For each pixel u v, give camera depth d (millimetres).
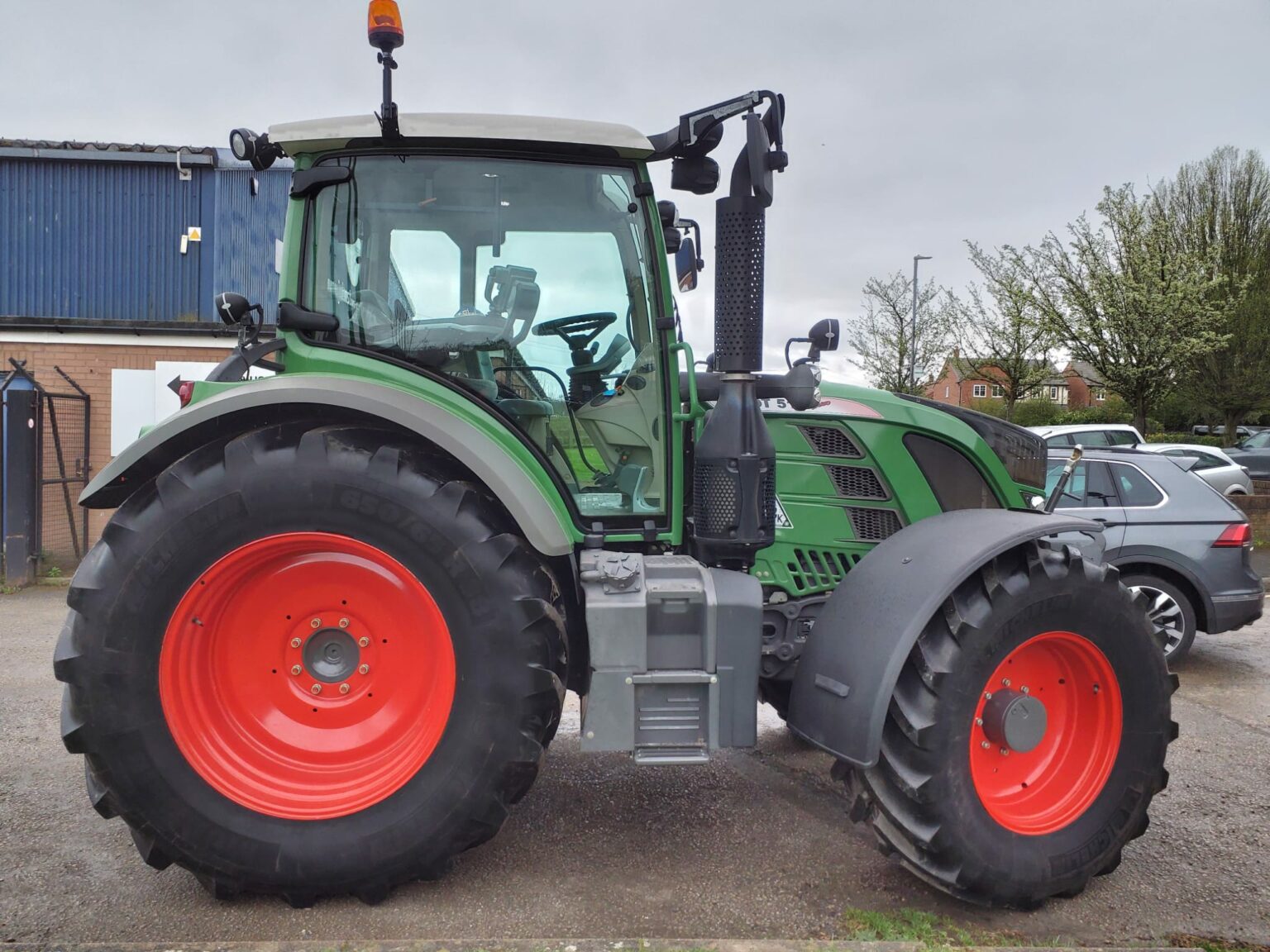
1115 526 5738
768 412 3256
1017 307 18391
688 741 2633
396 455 2564
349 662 2707
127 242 10562
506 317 2936
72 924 2529
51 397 8648
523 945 2174
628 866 2928
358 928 2523
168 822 2498
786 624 3281
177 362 9938
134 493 2645
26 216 10438
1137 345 16344
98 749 2467
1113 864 2816
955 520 2855
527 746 2549
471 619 2539
